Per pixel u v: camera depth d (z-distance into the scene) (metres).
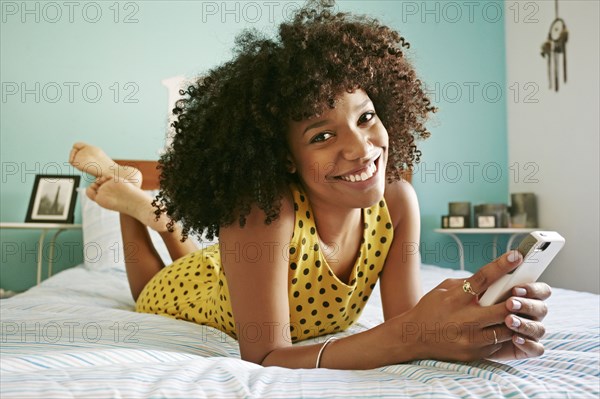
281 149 0.90
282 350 0.87
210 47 3.33
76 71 3.20
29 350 0.76
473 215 3.53
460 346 0.71
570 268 2.95
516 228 3.20
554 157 3.09
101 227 2.72
